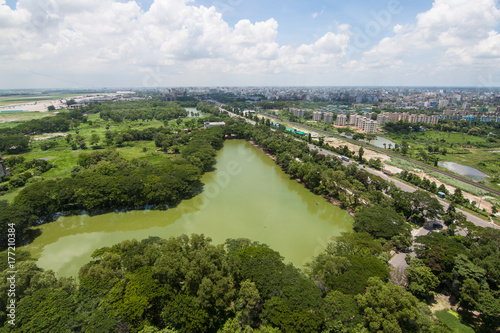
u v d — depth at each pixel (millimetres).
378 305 50250
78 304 50625
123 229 95812
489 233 76438
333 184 121500
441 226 97125
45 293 52156
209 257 61875
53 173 143375
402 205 102750
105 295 53094
